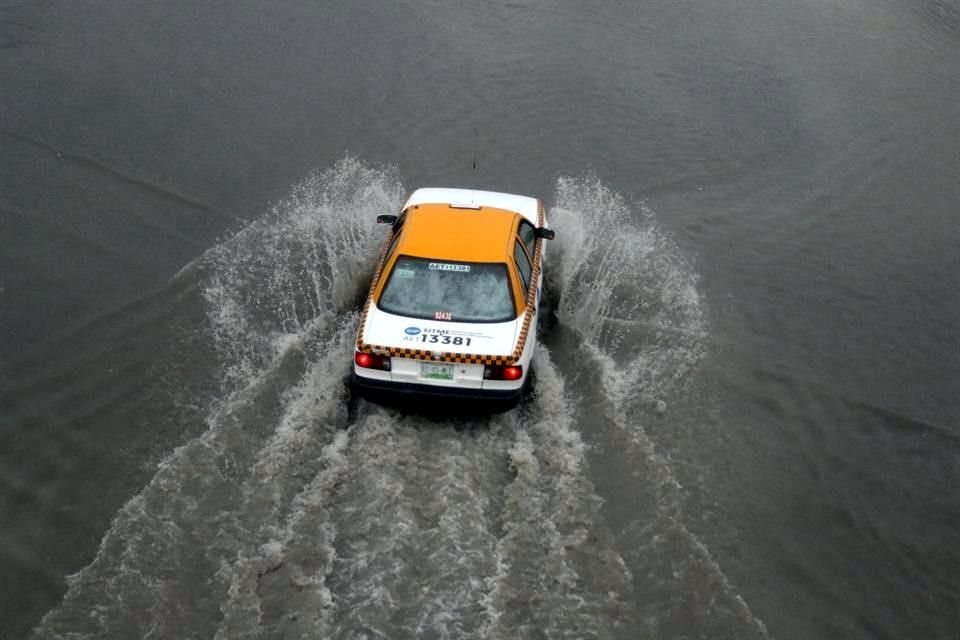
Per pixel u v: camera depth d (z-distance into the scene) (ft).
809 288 30.96
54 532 19.12
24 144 35.17
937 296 30.96
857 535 20.77
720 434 23.45
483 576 17.63
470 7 54.39
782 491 21.84
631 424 23.13
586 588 17.72
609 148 40.22
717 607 17.84
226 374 24.04
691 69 48.47
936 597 19.33
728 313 29.12
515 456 21.18
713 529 20.39
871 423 24.63
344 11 51.72
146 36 45.93
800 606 18.71
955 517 21.66
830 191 37.83
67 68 41.68
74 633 16.40
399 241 24.90
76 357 24.49
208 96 40.65
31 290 27.12
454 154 38.42
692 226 34.50
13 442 21.56
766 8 58.03
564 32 51.98
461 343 22.12
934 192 38.14
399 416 22.33
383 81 43.96
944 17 59.06
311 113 40.32
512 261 24.31
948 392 26.14
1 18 46.21
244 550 18.15
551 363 25.41
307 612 16.70
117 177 33.76
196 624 16.60
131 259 29.09
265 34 47.67
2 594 17.60
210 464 20.47
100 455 21.25
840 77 48.57
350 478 20.03
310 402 22.77
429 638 16.24
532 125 41.57
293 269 29.19
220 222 31.71
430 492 19.70
